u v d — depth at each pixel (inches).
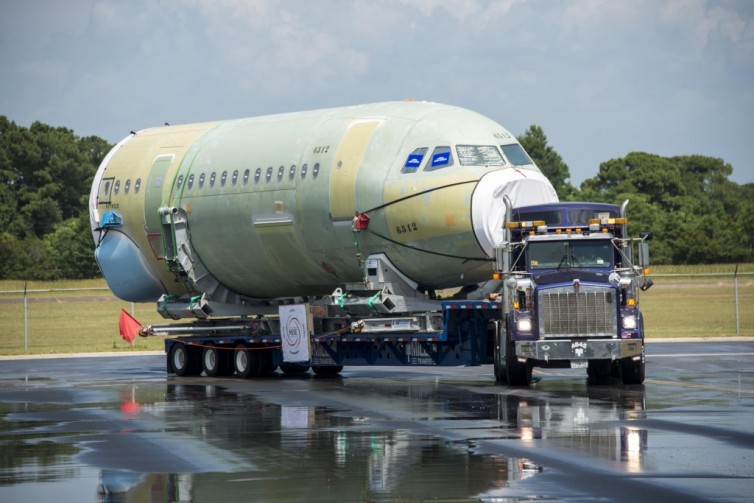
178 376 3550.7
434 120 3125.0
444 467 1563.7
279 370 3858.3
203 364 3558.1
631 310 2672.2
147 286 3782.0
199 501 1375.5
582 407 2256.4
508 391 2650.1
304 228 3282.5
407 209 3041.3
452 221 2972.4
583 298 2664.9
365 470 1556.3
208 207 3506.4
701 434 1835.6
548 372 3221.0
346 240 3201.3
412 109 3208.7
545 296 2669.8
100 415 2317.9
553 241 2753.4
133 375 3567.9
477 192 2947.8
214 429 2044.8
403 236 3078.2
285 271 3452.3
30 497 1412.4
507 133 3139.8
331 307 3316.9
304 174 3270.2
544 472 1508.4
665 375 3019.2
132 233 3732.8
